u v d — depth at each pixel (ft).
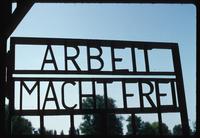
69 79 17.37
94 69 17.63
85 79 17.48
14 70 16.94
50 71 17.30
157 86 18.13
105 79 17.63
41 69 17.25
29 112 16.70
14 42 17.16
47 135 16.35
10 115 16.43
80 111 17.02
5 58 15.69
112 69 17.83
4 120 15.02
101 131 16.97
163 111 17.88
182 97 18.19
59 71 17.37
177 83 18.35
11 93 16.63
